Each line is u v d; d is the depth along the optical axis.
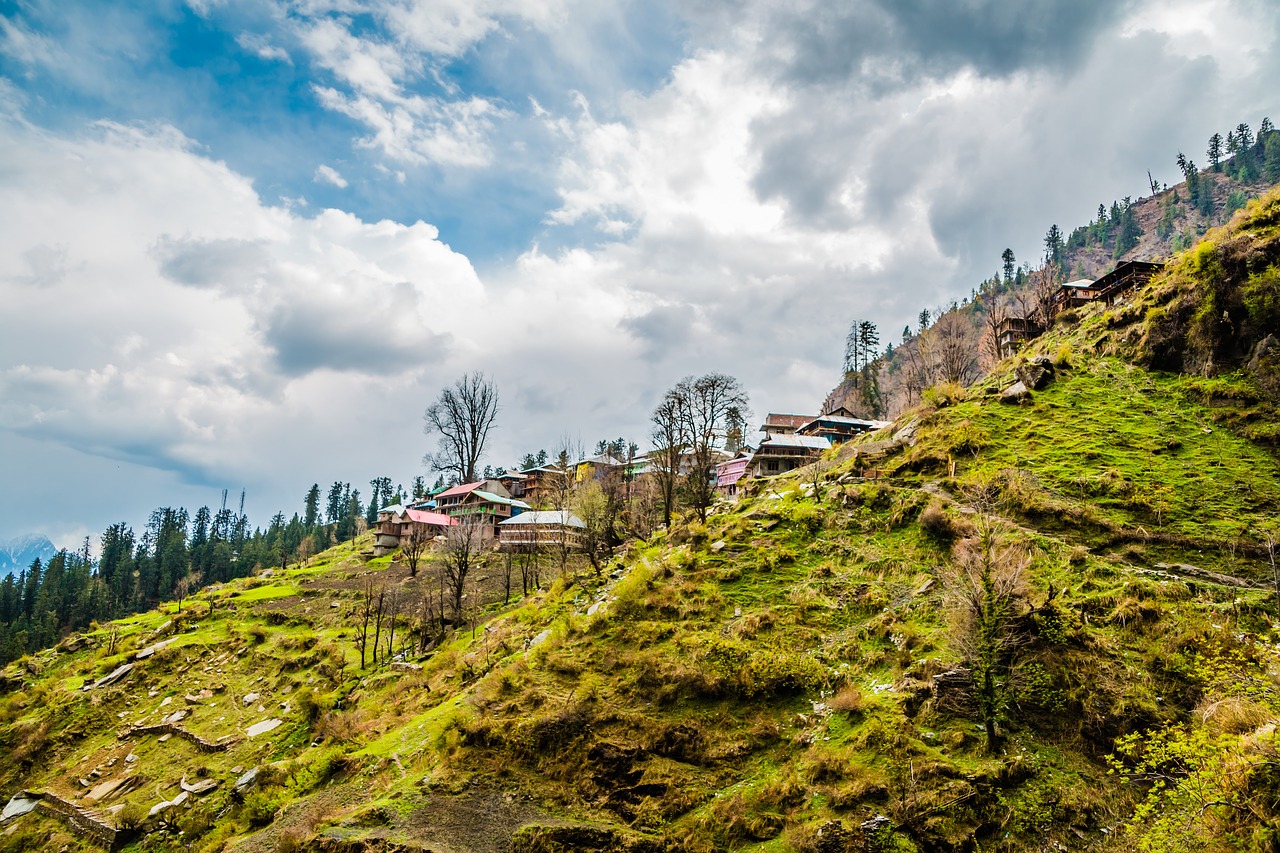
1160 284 56.66
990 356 94.00
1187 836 18.50
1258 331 45.91
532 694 32.16
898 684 28.41
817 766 25.05
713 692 30.12
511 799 26.72
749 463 100.62
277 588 91.25
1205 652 25.98
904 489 45.72
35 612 137.12
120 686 63.06
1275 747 18.06
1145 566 33.06
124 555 183.12
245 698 57.84
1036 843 21.25
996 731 24.92
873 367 171.00
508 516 118.62
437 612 71.12
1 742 56.78
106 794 46.41
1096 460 42.84
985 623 26.25
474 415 143.75
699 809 24.89
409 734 35.47
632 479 113.44
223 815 38.44
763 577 39.81
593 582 53.38
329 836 25.83
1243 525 34.19
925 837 21.73
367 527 165.38
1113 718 24.41
